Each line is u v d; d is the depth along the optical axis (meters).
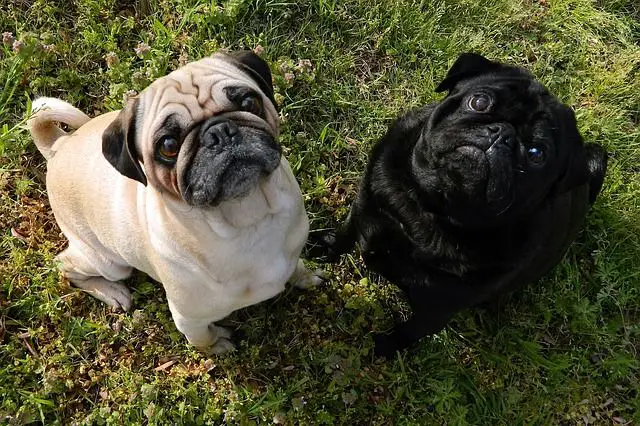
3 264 0.77
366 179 0.65
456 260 0.60
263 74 0.56
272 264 0.59
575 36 0.94
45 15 0.87
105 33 0.87
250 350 0.74
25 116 0.80
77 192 0.62
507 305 0.79
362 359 0.75
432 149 0.57
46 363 0.72
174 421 0.71
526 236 0.59
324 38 0.90
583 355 0.77
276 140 0.52
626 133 0.88
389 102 0.88
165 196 0.51
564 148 0.56
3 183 0.79
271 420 0.71
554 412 0.75
